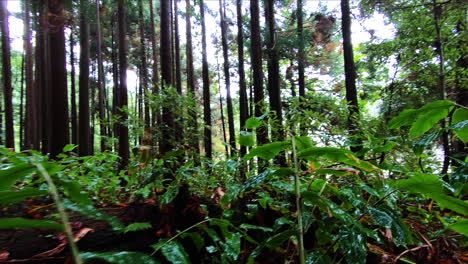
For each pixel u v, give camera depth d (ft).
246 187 3.50
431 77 15.20
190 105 7.55
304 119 7.63
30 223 1.58
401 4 14.24
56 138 13.00
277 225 4.00
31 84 27.37
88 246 4.35
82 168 6.81
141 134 7.31
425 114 3.94
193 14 28.27
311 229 4.85
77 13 14.48
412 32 15.10
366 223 4.72
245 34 25.02
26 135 29.58
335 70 27.99
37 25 14.44
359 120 8.24
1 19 22.44
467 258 4.05
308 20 22.63
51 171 2.32
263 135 8.34
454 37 13.83
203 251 5.02
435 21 13.11
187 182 5.92
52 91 13.08
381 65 17.57
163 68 10.68
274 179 5.80
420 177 3.04
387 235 4.01
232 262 4.22
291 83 28.94
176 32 28.09
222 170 7.66
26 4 24.61
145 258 2.28
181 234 3.46
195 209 5.40
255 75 15.16
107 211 5.52
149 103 7.19
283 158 7.33
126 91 19.52
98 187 6.57
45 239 4.31
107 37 36.78
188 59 31.14
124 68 19.47
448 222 4.40
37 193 1.99
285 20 24.54
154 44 29.66
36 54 30.53
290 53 18.01
